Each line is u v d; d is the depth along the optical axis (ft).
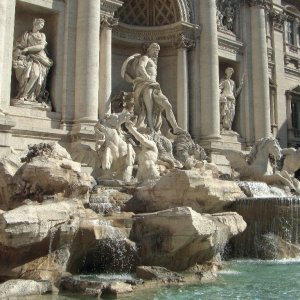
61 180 47.34
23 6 75.46
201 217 43.52
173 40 95.66
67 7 78.18
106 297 33.27
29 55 74.84
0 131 65.31
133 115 82.38
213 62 95.45
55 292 34.58
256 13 109.19
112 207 51.29
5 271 37.24
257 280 41.06
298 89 128.16
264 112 105.50
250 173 79.56
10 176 49.29
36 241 37.58
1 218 36.09
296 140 124.26
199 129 94.58
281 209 57.31
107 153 64.28
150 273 38.96
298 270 46.88
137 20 97.76
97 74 77.00
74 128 74.79
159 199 54.19
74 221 40.32
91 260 42.78
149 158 67.82
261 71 107.04
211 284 38.63
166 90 97.19
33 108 73.67
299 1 134.51
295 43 132.67
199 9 97.40
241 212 55.98
